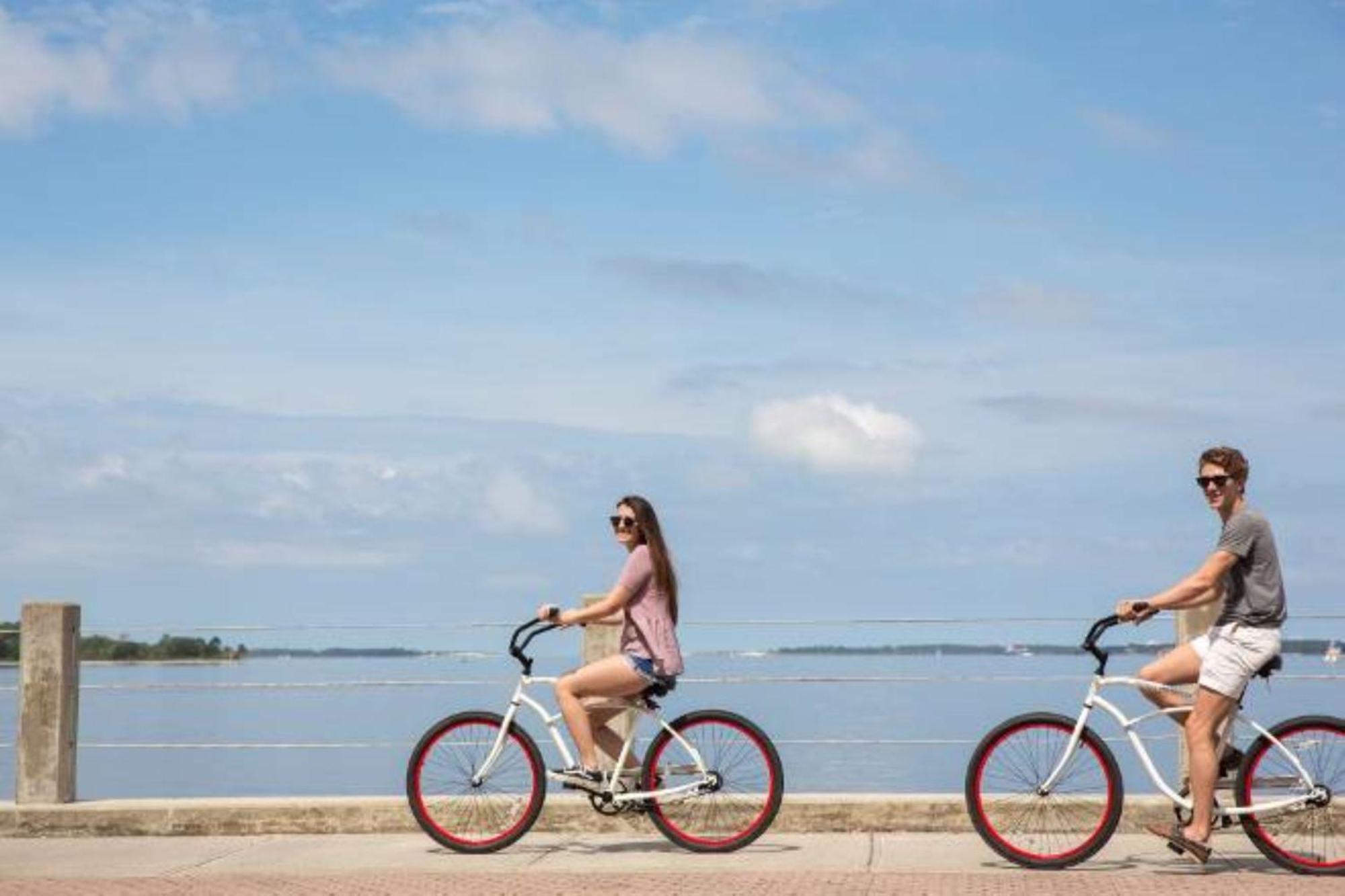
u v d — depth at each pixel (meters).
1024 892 8.30
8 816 11.12
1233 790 9.17
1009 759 9.36
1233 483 8.98
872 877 8.89
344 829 10.99
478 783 9.98
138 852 10.36
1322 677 10.64
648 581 9.76
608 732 9.97
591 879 8.88
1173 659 9.23
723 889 8.48
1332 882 8.66
